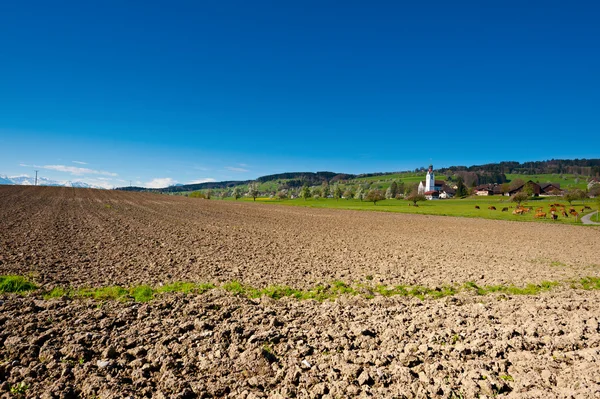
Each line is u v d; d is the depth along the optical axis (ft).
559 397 16.35
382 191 610.65
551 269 57.77
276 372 19.70
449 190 536.83
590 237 113.50
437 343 23.76
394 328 26.35
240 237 83.56
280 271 48.73
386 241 88.79
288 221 139.44
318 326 27.32
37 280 36.83
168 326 25.85
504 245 88.33
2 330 23.47
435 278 48.21
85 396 17.11
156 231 84.94
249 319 27.99
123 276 41.39
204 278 42.65
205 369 20.01
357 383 18.65
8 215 99.40
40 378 18.39
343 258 61.67
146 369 19.52
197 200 296.92
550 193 432.25
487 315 30.22
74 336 22.81
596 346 22.68
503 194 455.22
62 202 165.78
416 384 18.08
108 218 109.29
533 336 24.75
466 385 18.08
